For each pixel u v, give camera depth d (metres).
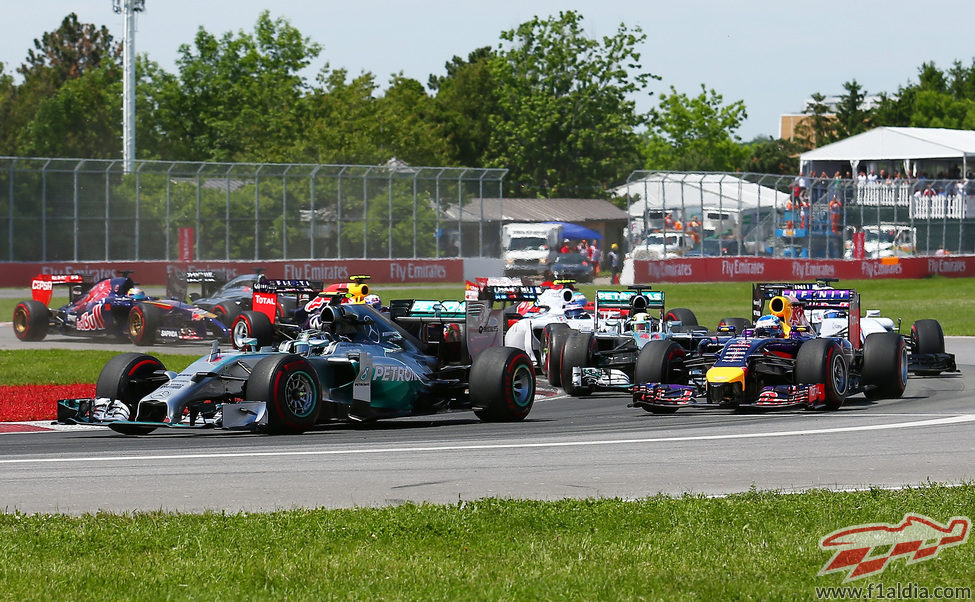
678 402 31.22
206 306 54.72
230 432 27.64
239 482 20.56
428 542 15.84
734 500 18.52
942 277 121.31
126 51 96.62
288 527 16.53
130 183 92.00
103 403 26.89
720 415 31.36
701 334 37.44
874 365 34.03
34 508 18.31
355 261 100.56
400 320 31.69
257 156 138.88
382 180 102.00
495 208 107.75
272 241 97.75
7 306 78.56
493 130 192.38
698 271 111.38
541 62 182.50
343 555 15.11
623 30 182.88
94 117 146.88
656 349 32.72
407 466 22.38
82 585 13.68
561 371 37.66
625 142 184.38
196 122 151.50
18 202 88.00
